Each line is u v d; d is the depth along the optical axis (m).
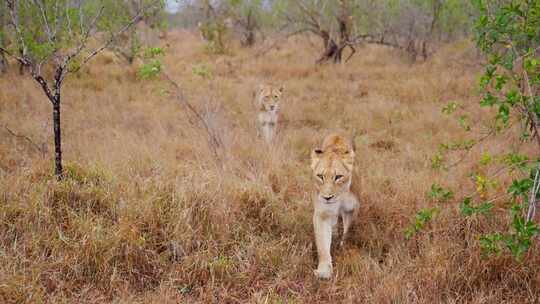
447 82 14.99
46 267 5.02
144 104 12.70
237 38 28.41
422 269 5.21
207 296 5.02
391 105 12.88
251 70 18.98
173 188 6.25
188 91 13.87
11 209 5.58
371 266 5.56
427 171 7.80
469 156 8.31
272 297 5.04
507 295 4.96
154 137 9.44
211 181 6.56
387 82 16.33
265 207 6.32
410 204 6.73
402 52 21.66
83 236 5.28
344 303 5.00
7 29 10.08
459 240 5.64
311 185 7.38
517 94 4.85
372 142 10.22
